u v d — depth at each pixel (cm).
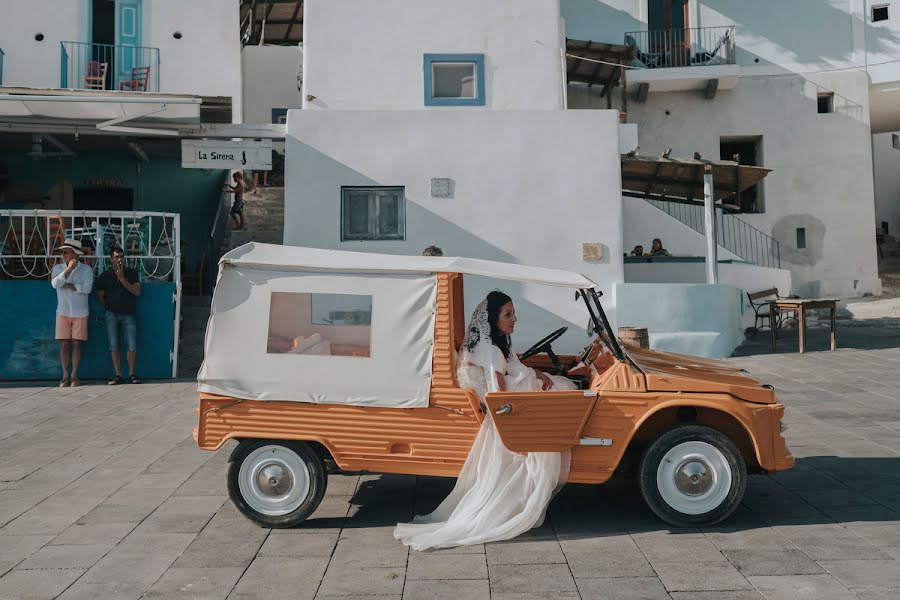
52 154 1562
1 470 695
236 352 536
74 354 1111
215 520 560
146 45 1580
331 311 538
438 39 1388
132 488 641
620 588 434
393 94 1381
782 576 446
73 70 1546
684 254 1875
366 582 448
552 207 1337
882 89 2167
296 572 464
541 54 1400
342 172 1324
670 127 2184
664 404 522
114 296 1117
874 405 933
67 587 444
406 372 531
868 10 2162
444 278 537
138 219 1229
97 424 877
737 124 2175
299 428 534
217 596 431
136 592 437
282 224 1752
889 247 2577
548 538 518
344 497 614
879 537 506
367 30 1382
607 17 2166
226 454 750
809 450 738
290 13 2352
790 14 2183
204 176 1802
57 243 1192
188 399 1014
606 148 1343
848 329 1720
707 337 1344
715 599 418
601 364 582
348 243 1323
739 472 524
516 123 1336
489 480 525
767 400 534
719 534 518
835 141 2159
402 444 534
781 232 2155
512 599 422
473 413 528
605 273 1338
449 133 1331
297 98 2223
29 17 1539
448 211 1330
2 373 1141
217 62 1597
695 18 2192
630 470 587
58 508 589
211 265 1620
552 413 521
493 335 550
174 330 1163
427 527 523
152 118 1276
